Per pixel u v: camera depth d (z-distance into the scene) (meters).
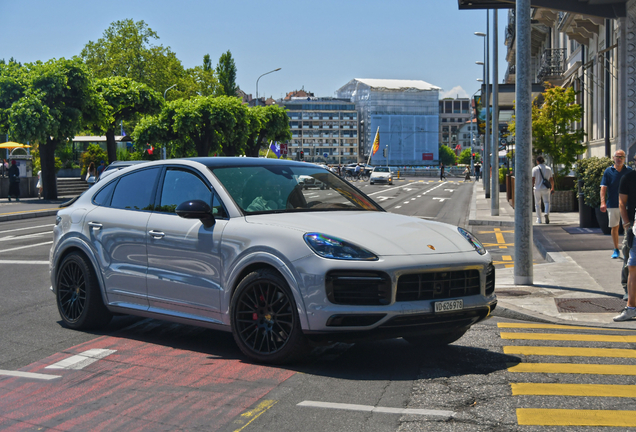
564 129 21.17
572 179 21.34
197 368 4.80
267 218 5.05
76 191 40.72
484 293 4.93
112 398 4.16
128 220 5.86
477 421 3.67
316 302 4.48
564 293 7.97
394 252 4.57
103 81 42.69
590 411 3.83
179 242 5.36
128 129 58.81
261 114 58.53
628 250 7.17
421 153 172.38
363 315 4.40
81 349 5.48
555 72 31.94
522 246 8.63
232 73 82.62
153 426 3.65
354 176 77.75
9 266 11.12
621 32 18.89
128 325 6.45
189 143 44.91
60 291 6.43
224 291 5.02
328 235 4.66
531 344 5.57
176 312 5.43
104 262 5.99
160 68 64.69
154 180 5.92
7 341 5.82
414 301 4.52
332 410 3.86
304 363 4.89
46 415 3.89
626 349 5.38
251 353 4.88
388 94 171.62
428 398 4.08
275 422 3.67
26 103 31.02
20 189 35.97
